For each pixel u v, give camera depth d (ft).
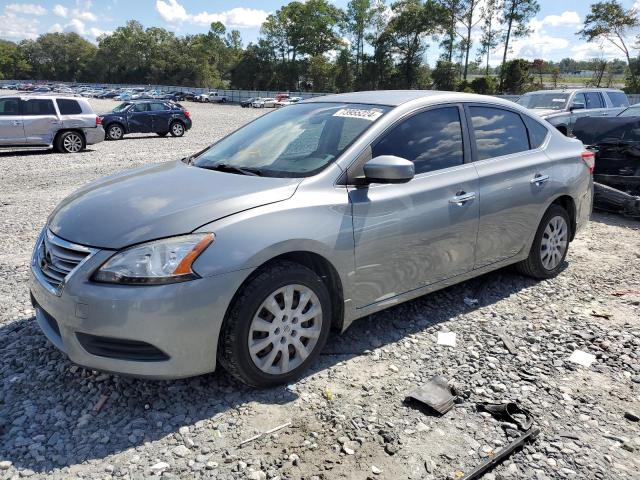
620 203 24.32
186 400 9.91
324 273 11.05
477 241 13.58
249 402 9.88
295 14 309.01
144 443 8.73
